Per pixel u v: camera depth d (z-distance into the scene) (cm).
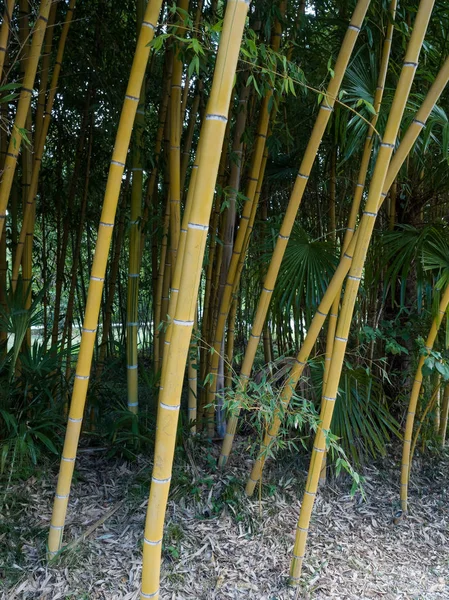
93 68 285
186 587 197
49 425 239
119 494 238
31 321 225
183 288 118
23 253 248
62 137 342
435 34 267
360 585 215
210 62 205
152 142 322
